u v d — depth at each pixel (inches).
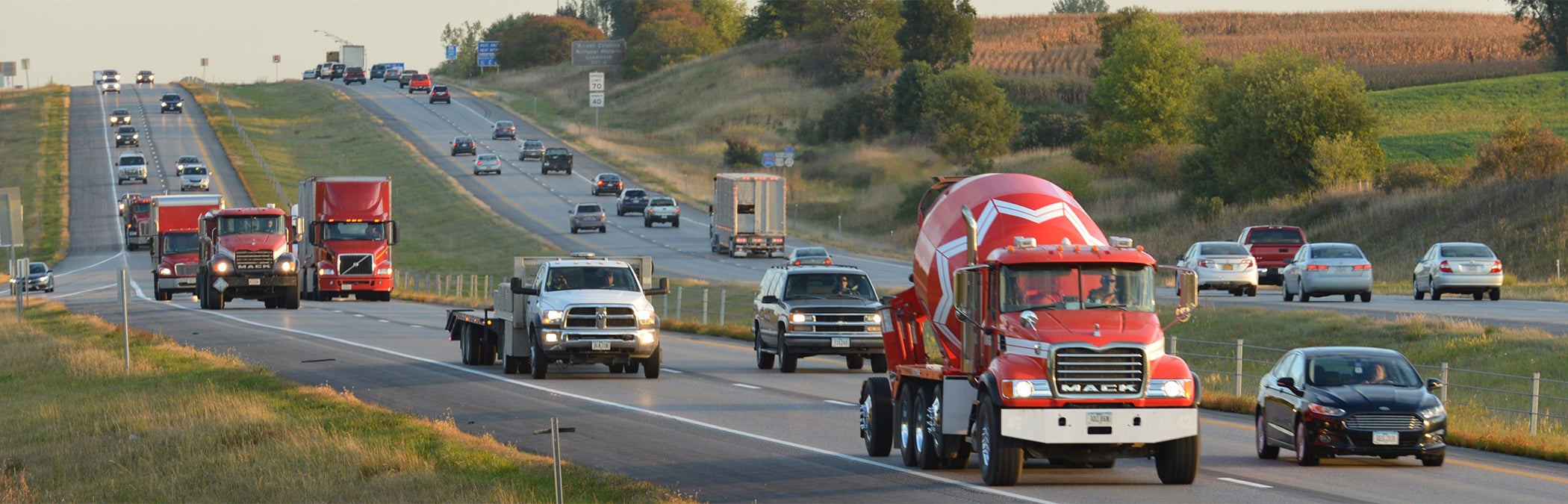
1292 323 4013.3
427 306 6112.2
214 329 4719.5
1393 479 1914.4
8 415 2866.6
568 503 1651.1
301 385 2938.0
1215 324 4190.5
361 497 1774.1
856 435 2322.8
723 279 7017.7
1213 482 1862.7
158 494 1953.7
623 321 3161.9
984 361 1855.3
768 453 2127.2
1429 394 2050.9
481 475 1865.2
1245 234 5974.4
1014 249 1850.4
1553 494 1784.0
